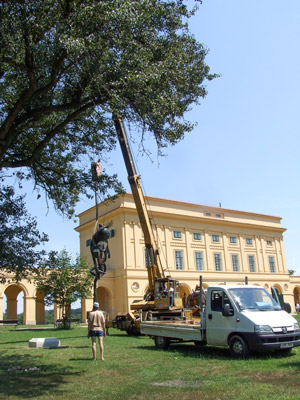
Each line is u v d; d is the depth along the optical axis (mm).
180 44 11477
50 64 9969
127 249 37344
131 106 10609
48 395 7141
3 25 9203
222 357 11008
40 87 10703
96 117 13281
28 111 11273
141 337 20500
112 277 37906
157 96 10383
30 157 11688
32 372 9562
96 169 12141
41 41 9898
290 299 51562
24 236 11117
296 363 9336
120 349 14086
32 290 33938
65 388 7730
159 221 40781
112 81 9930
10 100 12508
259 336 10117
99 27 9750
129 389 7441
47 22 9680
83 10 9305
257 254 49219
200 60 12133
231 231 47219
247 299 11367
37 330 26969
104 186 13508
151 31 10398
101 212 40750
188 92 12070
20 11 9344
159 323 14031
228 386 7344
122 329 23656
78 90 10789
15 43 9703
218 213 46688
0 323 31406
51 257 11992
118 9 9234
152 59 10945
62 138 14312
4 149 10484
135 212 38781
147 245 20641
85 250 42469
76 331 25016
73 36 9344
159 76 10180
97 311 11594
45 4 9336
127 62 9812
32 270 11688
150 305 20906
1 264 10891
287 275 52031
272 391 6812
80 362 10961
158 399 6664
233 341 10797
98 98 10812
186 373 8867
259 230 50469
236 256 46938
